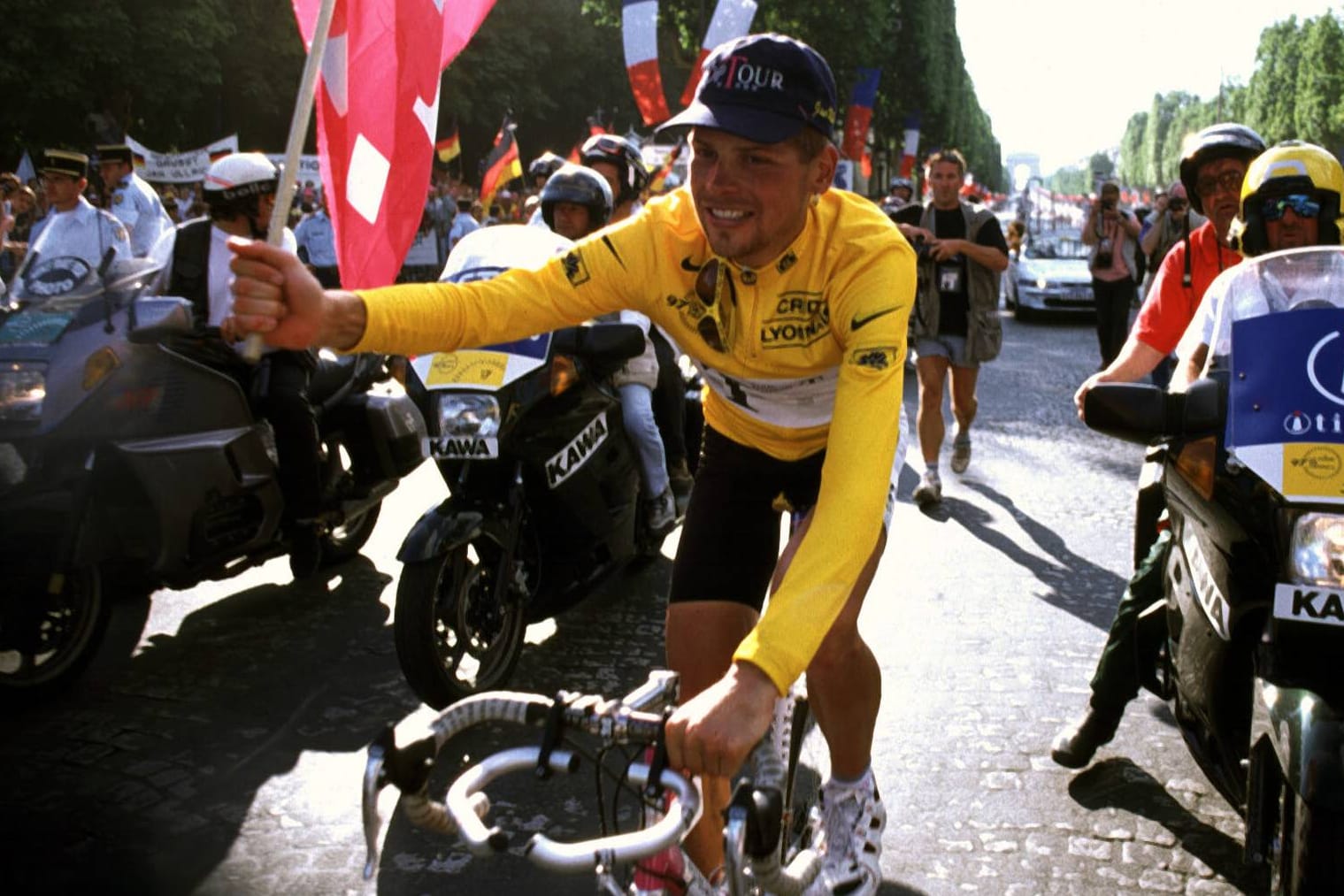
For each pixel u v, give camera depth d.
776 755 1.69
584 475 4.39
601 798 1.64
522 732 3.93
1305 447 2.47
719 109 1.96
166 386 4.29
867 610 5.15
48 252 7.17
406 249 2.89
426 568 3.90
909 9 41.84
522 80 40.28
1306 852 2.31
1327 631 2.38
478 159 42.22
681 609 2.48
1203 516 2.70
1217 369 2.74
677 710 1.61
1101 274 11.86
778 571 2.31
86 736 3.88
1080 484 7.57
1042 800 3.52
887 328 2.08
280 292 1.85
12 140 26.98
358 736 3.91
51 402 3.96
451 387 4.04
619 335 4.25
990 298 6.92
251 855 3.17
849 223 2.16
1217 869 3.16
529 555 4.40
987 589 5.46
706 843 2.19
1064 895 3.03
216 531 4.48
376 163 2.81
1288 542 2.42
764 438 2.48
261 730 3.95
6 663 4.22
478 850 1.45
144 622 4.95
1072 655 4.66
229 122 32.62
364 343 1.98
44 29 25.67
